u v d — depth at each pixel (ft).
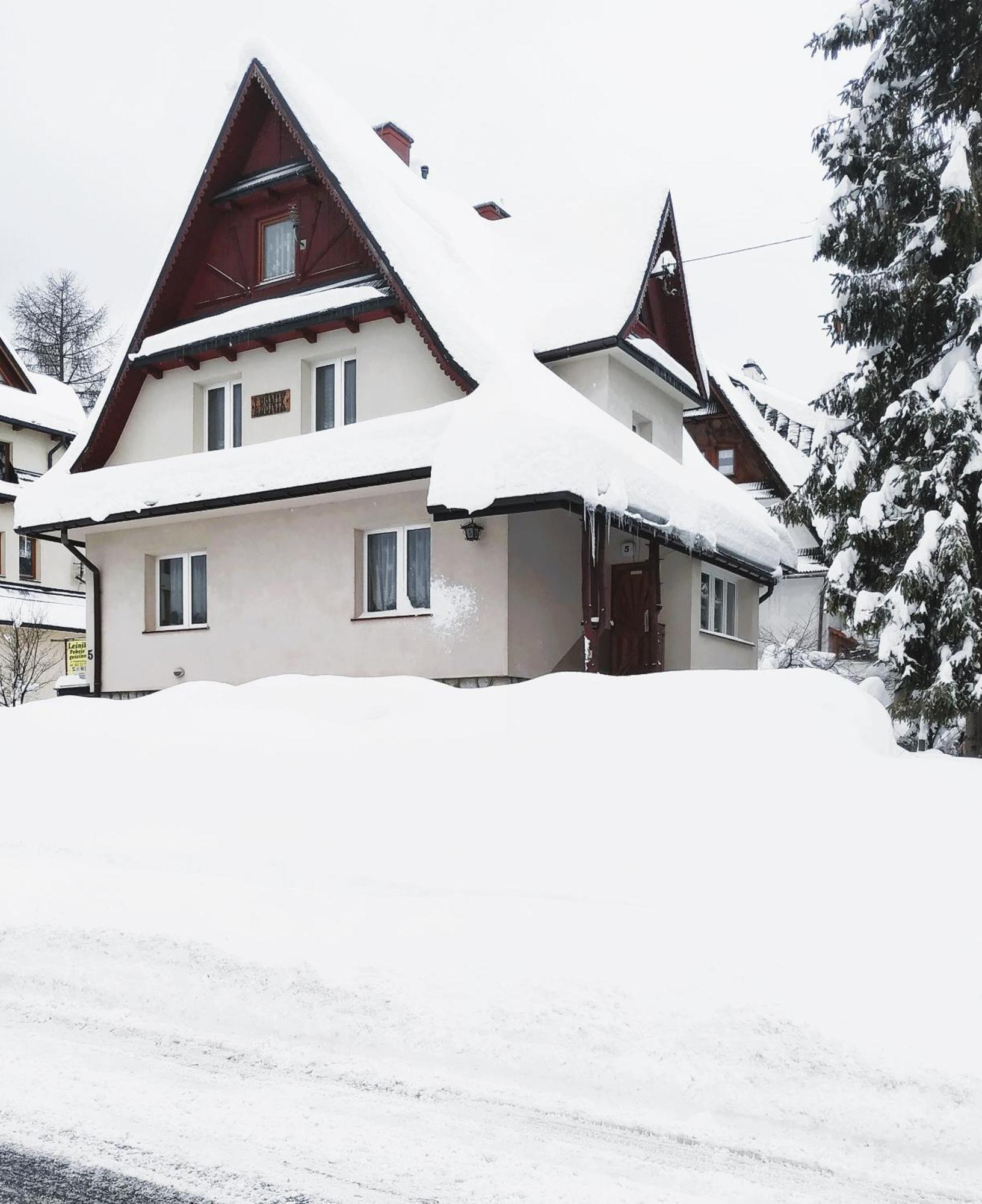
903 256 42.55
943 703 37.32
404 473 38.22
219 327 47.14
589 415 40.91
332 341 45.57
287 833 21.42
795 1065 12.13
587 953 15.01
